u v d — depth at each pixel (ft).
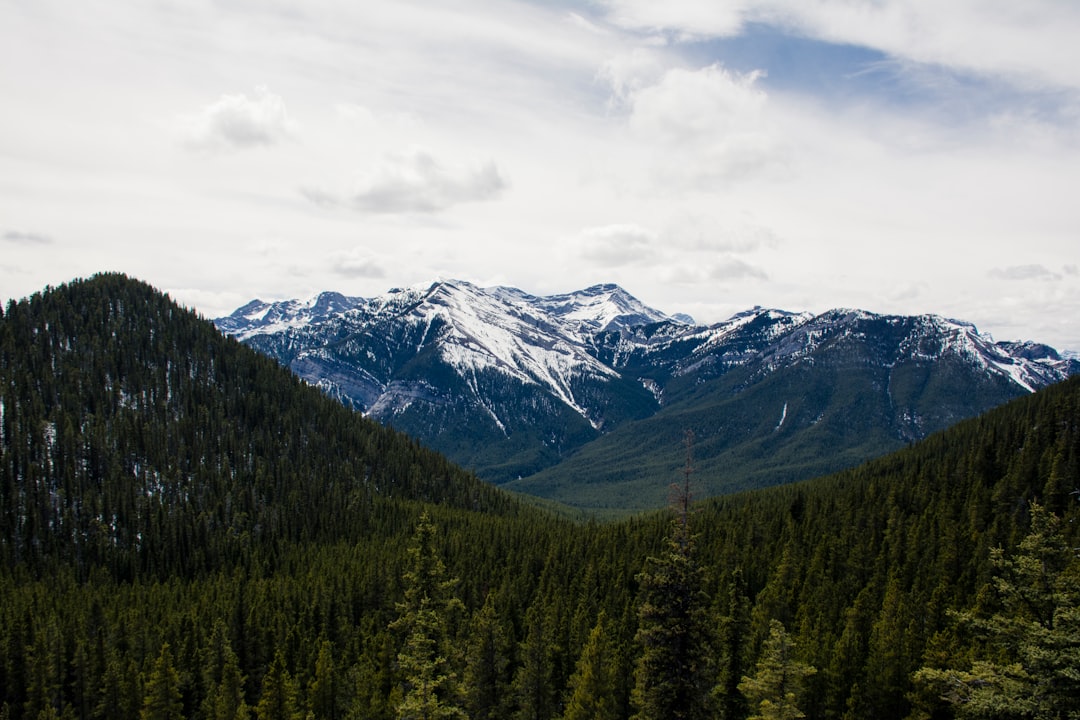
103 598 433.07
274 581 461.37
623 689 256.73
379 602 416.46
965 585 311.06
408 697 167.02
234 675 295.69
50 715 295.69
